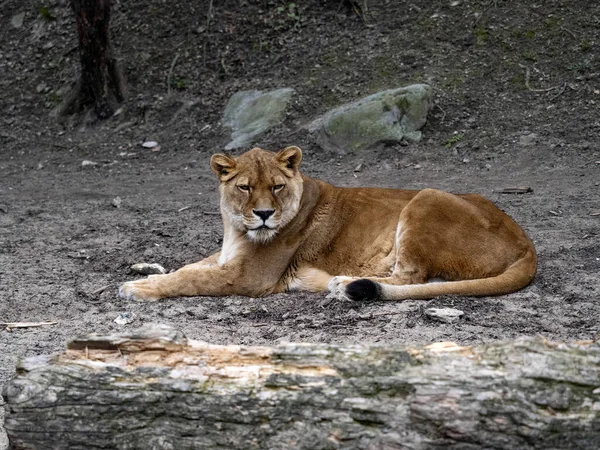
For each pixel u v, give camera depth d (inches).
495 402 199.3
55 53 1027.3
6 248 546.9
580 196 611.8
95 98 932.0
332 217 429.1
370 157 757.9
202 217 620.4
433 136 775.7
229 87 912.9
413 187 676.7
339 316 370.3
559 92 796.6
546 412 198.7
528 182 662.5
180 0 1024.2
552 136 745.0
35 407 216.7
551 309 370.9
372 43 903.1
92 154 863.7
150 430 215.0
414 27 906.7
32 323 382.0
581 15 867.4
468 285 386.3
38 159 865.5
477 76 834.8
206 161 804.0
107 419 215.8
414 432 203.5
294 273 427.5
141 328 226.8
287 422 209.2
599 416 197.5
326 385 208.7
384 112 776.9
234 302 406.9
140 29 1008.2
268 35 959.0
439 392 202.5
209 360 217.8
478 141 758.5
